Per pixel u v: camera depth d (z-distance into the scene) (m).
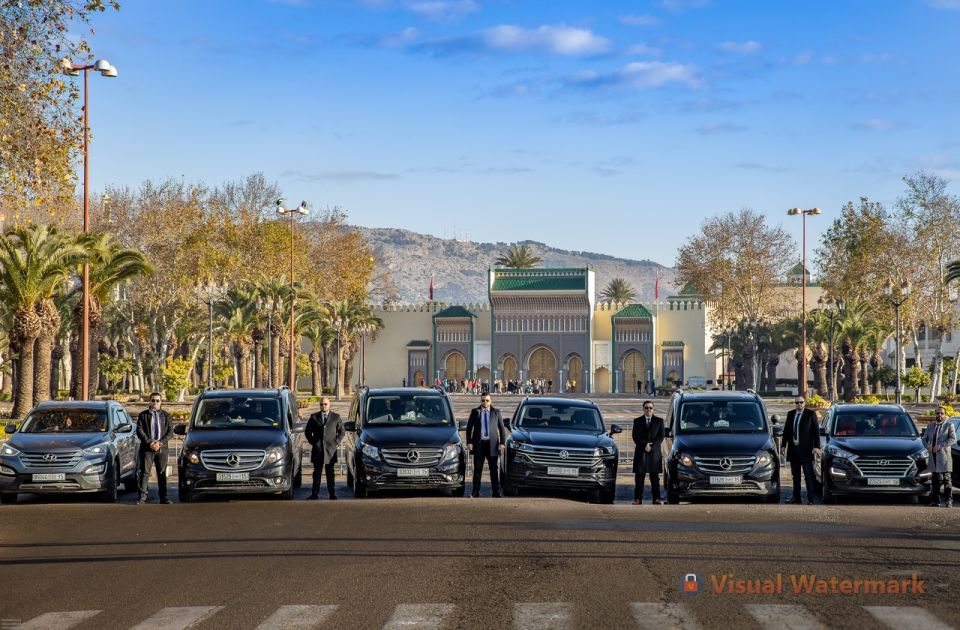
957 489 23.52
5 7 22.44
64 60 23.31
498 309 112.38
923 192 69.31
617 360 110.88
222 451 18.72
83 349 34.62
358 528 14.60
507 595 9.79
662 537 13.57
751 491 18.91
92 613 9.25
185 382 65.69
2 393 79.06
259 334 73.44
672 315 111.69
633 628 8.41
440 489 20.64
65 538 13.99
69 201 24.67
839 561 11.65
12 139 23.19
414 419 20.47
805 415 19.62
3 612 9.36
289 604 9.48
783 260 86.19
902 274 68.94
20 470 18.89
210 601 9.68
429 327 116.69
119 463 20.14
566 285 110.69
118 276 47.81
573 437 20.02
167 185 73.81
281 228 78.75
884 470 19.14
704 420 20.25
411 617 8.88
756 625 8.49
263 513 16.69
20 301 43.38
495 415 20.16
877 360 90.56
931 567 11.27
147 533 14.38
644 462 19.41
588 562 11.60
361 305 98.56
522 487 20.50
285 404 20.34
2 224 43.19
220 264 71.88
